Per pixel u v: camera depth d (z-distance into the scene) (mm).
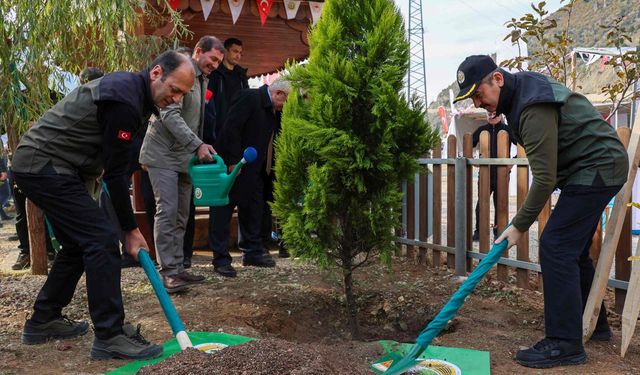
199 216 7398
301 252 4320
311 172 4004
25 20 5047
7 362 3271
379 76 3947
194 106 4953
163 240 4812
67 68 5902
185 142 4438
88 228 3213
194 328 3955
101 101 3020
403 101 3984
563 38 6121
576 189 3299
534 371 3246
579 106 3307
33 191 3166
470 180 5594
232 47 6285
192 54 5223
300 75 4141
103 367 3195
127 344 3305
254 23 9164
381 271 5758
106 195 4121
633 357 3461
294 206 4289
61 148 3176
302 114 4195
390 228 4266
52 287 3570
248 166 5754
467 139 5543
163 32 7188
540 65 6391
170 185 4781
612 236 3625
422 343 3047
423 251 6164
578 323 3314
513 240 3195
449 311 3061
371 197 4180
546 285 3352
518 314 4418
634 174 3658
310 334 4480
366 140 4047
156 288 3148
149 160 4777
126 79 3100
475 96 3295
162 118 4480
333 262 4383
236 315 4309
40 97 5414
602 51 10703
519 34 6203
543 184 3104
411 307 4730
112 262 3254
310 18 7848
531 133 3143
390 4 4066
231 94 6336
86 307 4391
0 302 4582
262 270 5844
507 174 5246
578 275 3318
